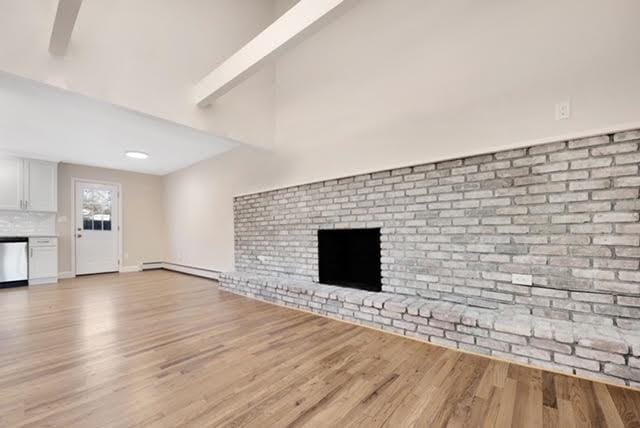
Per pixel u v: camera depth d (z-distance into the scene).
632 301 1.77
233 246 4.74
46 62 2.19
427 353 2.08
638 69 1.79
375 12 3.02
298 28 2.20
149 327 2.63
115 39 2.55
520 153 2.15
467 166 2.38
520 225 2.14
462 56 2.45
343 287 3.17
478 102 2.36
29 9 2.12
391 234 2.81
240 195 4.49
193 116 3.10
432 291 2.55
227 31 3.43
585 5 1.95
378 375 1.78
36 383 1.70
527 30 2.16
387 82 2.91
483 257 2.29
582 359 1.71
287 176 3.85
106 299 3.66
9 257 4.47
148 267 6.41
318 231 3.46
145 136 3.78
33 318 2.89
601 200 1.86
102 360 1.99
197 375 1.79
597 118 1.90
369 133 3.04
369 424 1.35
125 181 6.12
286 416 1.41
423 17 2.68
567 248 1.97
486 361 1.94
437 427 1.32
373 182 2.96
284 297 3.33
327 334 2.45
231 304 3.41
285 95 3.90
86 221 5.59
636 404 1.47
